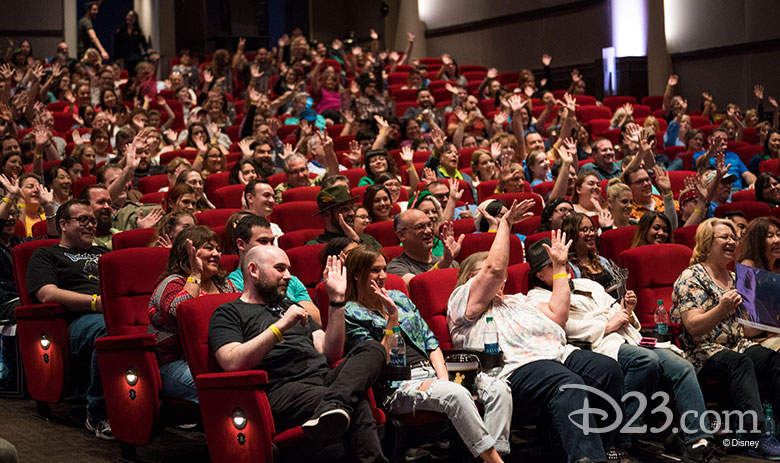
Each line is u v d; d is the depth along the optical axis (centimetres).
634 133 810
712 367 437
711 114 1261
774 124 1162
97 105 1223
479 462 395
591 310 440
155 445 429
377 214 594
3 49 1638
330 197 532
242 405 339
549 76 1396
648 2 1397
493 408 387
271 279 368
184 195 575
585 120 1173
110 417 402
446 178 746
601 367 399
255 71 1267
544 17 1538
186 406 390
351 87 1244
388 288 420
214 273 416
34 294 463
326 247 435
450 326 414
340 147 972
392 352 376
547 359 401
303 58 1465
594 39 1448
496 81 1319
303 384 355
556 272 424
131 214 605
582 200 632
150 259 436
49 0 1661
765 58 1283
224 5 1966
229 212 589
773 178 707
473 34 1680
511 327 411
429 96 1156
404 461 393
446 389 368
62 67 1271
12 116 1002
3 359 507
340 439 347
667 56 1411
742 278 436
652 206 666
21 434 436
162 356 397
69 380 474
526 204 533
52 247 475
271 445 334
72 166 745
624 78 1392
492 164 789
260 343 343
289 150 810
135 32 1581
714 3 1345
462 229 587
